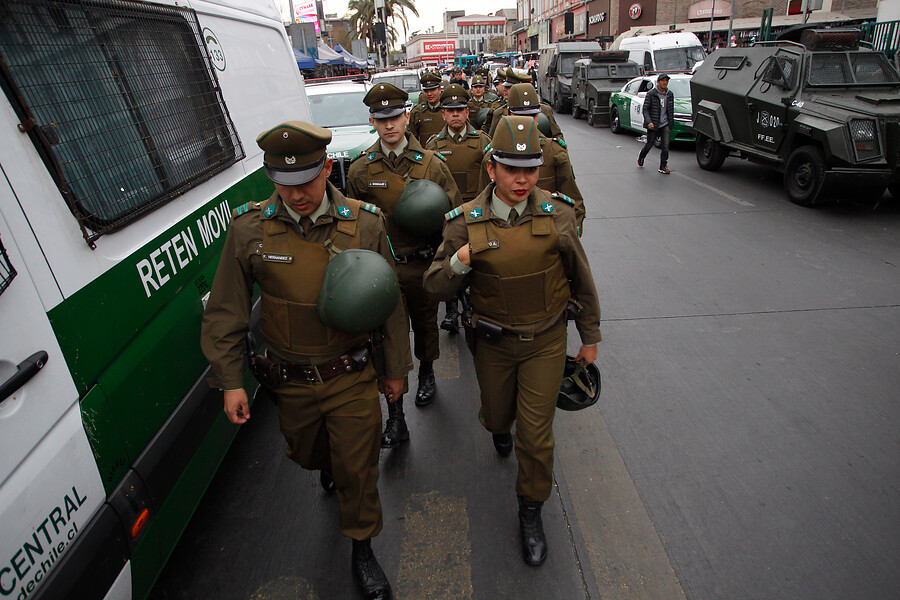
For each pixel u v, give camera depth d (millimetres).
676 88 12828
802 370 3797
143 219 2107
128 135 2115
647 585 2344
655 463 3031
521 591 2340
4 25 1619
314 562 2527
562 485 2912
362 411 2168
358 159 3498
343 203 2072
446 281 2287
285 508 2848
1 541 1282
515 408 2607
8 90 1542
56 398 1518
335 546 2609
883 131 6719
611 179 9805
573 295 2447
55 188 1644
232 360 2051
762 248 6086
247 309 2090
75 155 1801
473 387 3861
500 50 77375
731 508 2711
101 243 1823
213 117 2854
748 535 2557
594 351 2451
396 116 3264
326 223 2025
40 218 1562
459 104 4418
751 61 8914
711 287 5152
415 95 13531
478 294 2348
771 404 3463
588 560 2475
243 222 2035
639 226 7035
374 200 3422
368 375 2199
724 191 8648
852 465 2939
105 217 1868
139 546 1847
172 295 2236
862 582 2307
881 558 2408
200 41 2811
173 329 2213
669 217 7379
